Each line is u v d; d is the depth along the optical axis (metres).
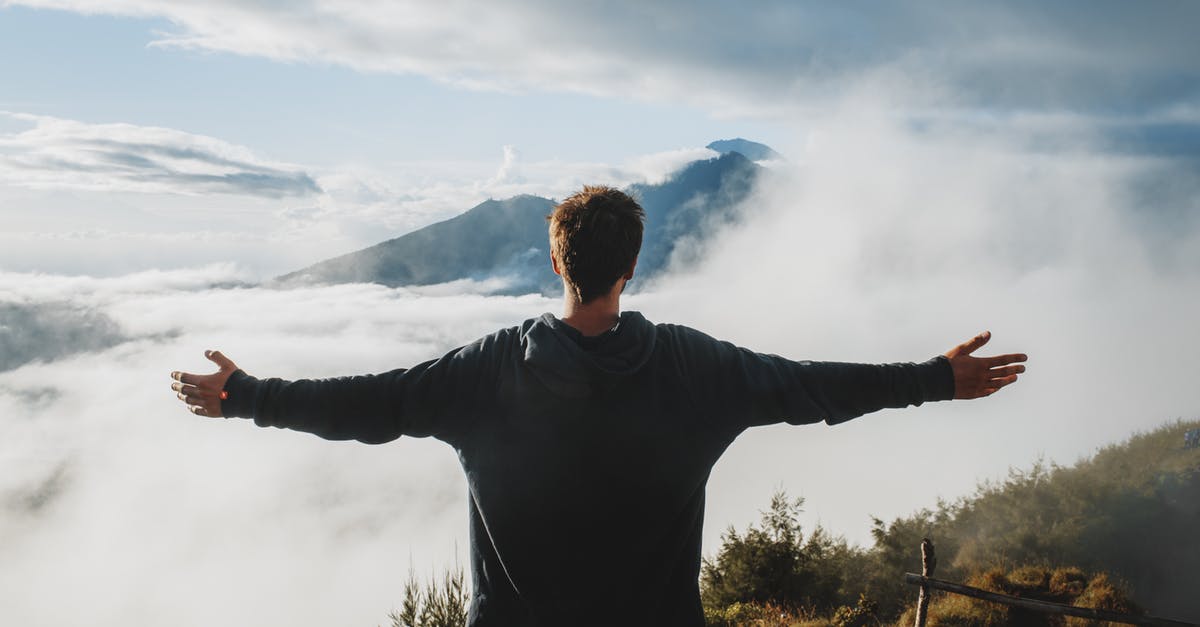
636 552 1.28
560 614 1.28
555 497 1.23
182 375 1.28
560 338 1.28
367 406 1.27
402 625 6.29
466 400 1.30
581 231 1.30
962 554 11.38
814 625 10.75
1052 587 8.77
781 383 1.32
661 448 1.25
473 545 1.40
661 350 1.32
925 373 1.35
